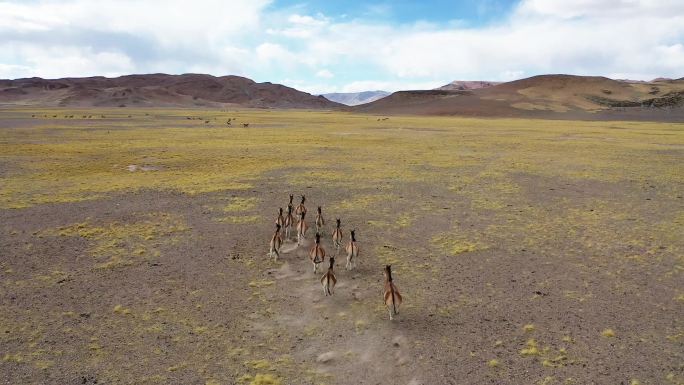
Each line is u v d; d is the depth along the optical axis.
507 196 28.61
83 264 16.94
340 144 57.56
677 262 17.42
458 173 36.84
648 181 33.72
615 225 22.34
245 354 11.20
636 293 14.70
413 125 100.69
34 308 13.43
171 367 10.56
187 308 13.62
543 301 14.09
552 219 23.38
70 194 27.69
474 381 10.12
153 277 15.86
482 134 76.25
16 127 73.69
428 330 12.34
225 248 18.88
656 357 11.04
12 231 20.44
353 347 11.56
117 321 12.75
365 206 25.77
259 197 27.67
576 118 145.25
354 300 14.22
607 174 36.56
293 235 20.70
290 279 15.89
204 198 27.22
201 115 137.62
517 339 11.88
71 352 11.16
